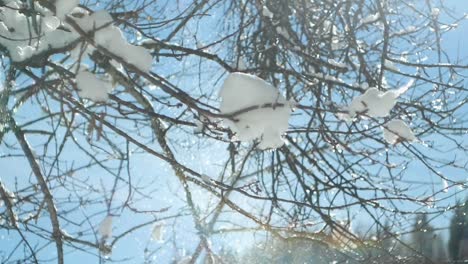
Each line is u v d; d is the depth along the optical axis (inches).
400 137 154.9
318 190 193.8
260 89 122.0
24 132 177.2
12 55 146.0
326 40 209.0
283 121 122.4
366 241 187.0
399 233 199.5
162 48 164.6
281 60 215.0
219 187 155.7
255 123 122.0
